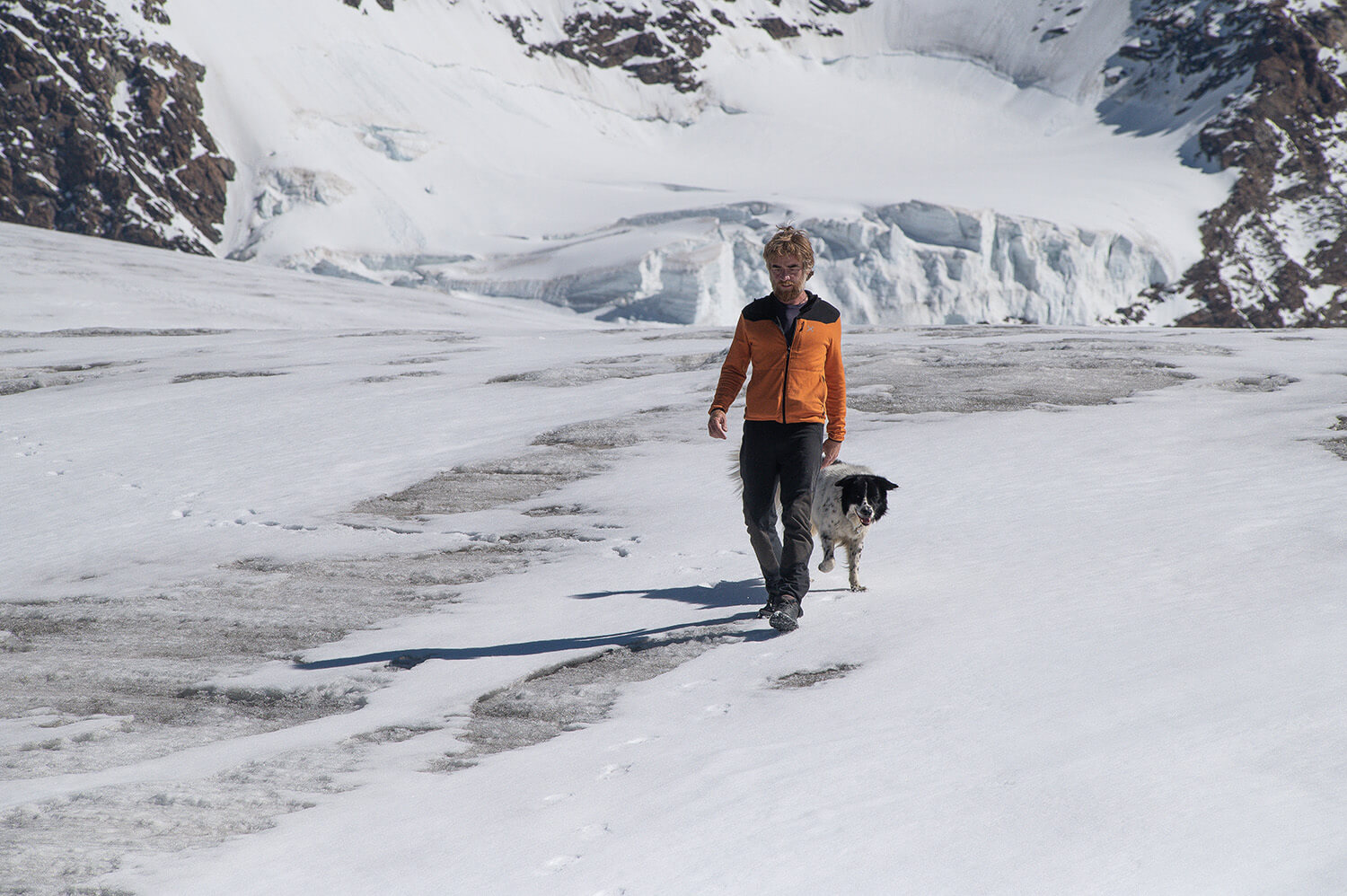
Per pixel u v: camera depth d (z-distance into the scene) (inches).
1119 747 197.3
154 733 282.7
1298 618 277.6
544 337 2097.7
